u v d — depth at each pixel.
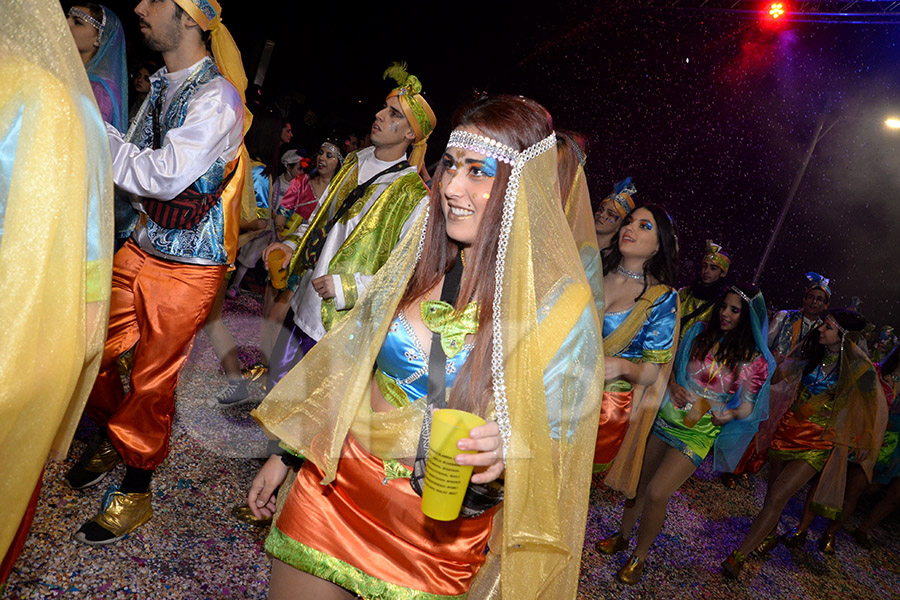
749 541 4.64
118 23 3.23
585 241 2.04
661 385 3.66
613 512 4.94
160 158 2.45
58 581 2.30
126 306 2.64
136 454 2.61
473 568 1.68
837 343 5.13
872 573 5.77
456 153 1.58
